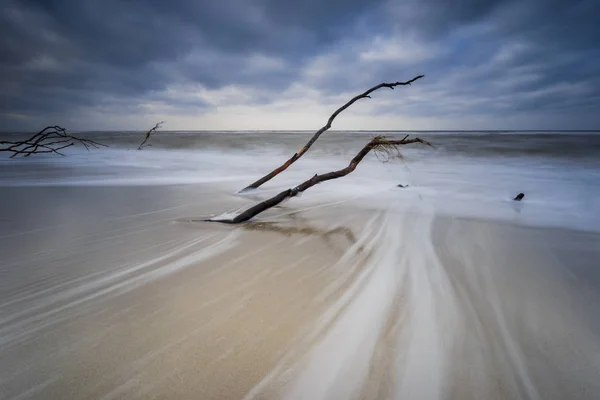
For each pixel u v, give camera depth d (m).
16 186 7.76
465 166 13.66
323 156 19.11
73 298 2.46
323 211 5.71
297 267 3.14
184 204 6.06
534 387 1.65
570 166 13.15
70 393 1.56
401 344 1.96
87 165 13.30
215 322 2.18
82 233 4.10
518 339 2.04
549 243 3.98
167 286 2.69
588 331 2.12
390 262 3.29
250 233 4.28
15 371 1.69
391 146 6.35
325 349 1.91
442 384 1.66
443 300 2.51
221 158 18.11
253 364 1.78
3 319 2.15
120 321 2.16
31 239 3.82
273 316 2.26
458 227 4.73
